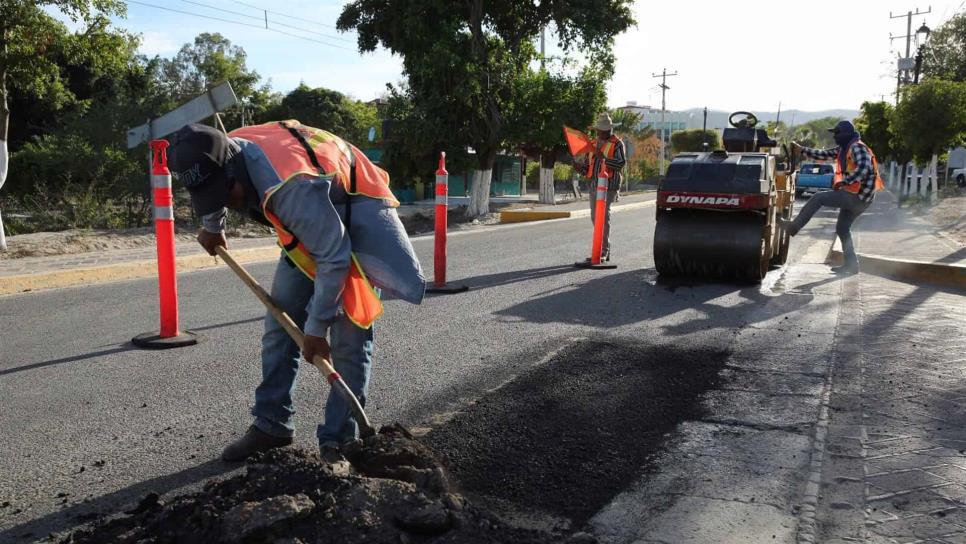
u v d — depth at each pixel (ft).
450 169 69.92
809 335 18.79
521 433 11.80
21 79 37.70
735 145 32.24
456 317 20.97
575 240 43.68
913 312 21.76
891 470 10.39
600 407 13.12
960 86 75.92
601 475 10.25
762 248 26.35
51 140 63.10
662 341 18.15
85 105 69.36
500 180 121.29
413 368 15.67
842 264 31.37
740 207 26.14
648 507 9.31
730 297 24.45
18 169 64.69
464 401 13.51
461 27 69.21
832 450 11.12
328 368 9.24
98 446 11.44
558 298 24.06
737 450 11.18
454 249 38.70
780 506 9.32
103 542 7.87
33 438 11.75
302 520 7.50
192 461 10.91
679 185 27.12
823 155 32.35
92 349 17.33
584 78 70.95
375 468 8.87
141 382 14.78
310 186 8.75
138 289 25.66
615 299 23.94
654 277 28.76
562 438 11.60
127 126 69.21
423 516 7.67
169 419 12.67
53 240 34.76
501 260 33.99
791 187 33.42
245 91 158.61
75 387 14.43
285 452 8.63
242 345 17.76
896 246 38.73
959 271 27.32
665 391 14.07
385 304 22.75
